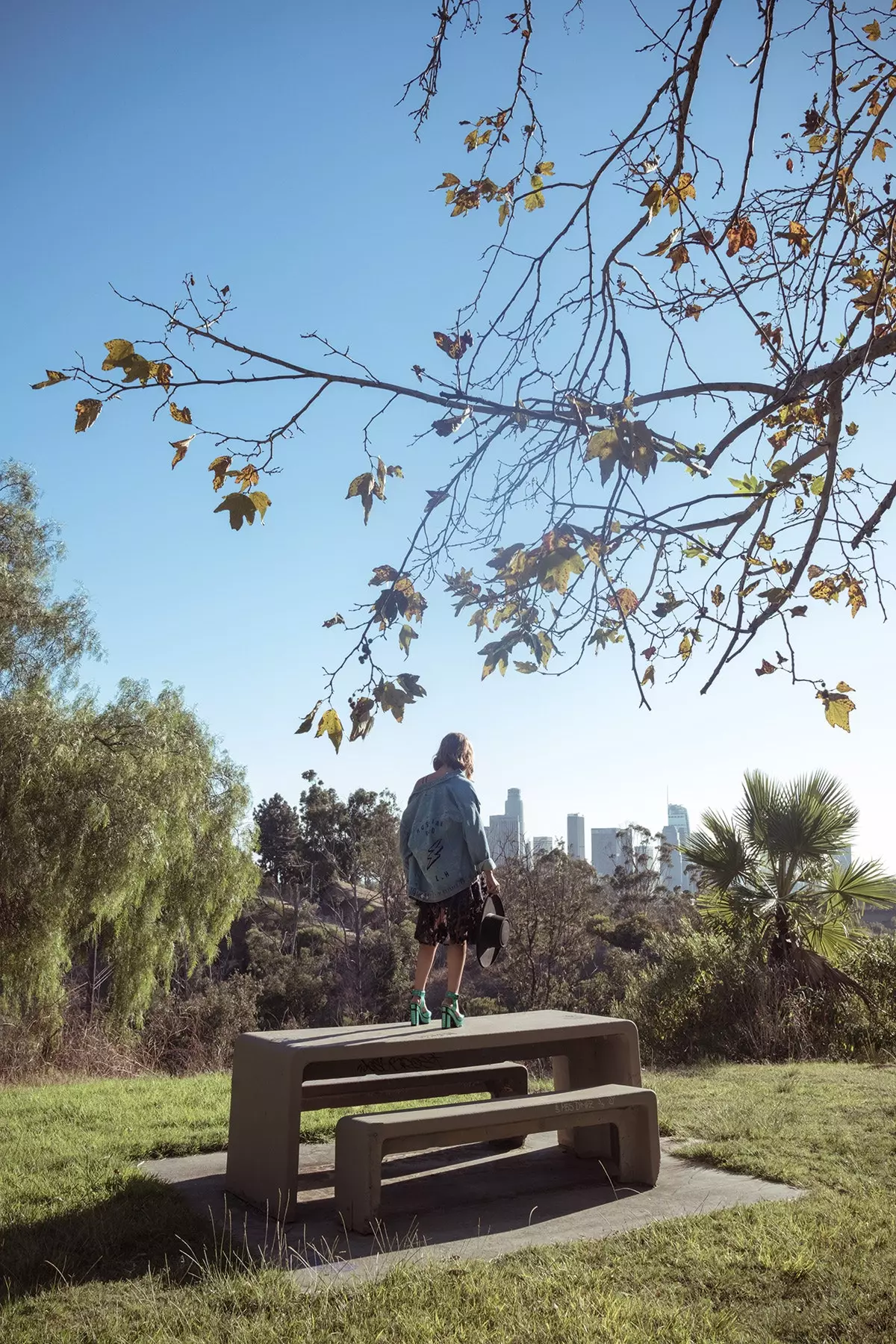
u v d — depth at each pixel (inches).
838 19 110.7
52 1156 209.8
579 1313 120.1
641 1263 142.4
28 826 738.8
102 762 794.2
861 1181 182.2
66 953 805.9
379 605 83.9
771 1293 130.1
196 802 941.8
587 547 83.6
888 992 462.0
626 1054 209.2
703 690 93.8
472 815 199.6
